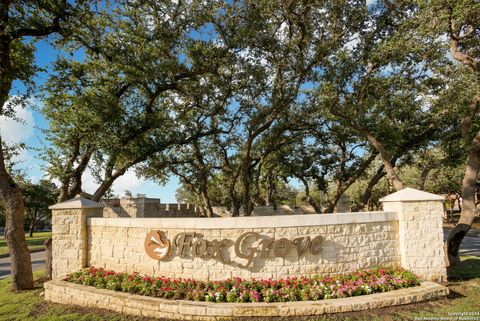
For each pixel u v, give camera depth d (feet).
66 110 35.88
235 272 24.94
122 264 28.32
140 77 38.29
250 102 53.83
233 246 25.35
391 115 42.45
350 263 25.94
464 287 25.14
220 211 96.07
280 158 69.00
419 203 27.63
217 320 20.24
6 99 31.40
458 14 29.27
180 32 41.96
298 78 48.21
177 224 26.61
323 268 25.26
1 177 30.22
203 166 62.03
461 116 36.45
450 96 36.35
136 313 22.00
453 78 38.06
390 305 21.31
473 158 34.06
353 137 56.24
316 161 69.67
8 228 29.99
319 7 43.93
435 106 40.52
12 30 30.17
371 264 26.58
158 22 40.60
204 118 54.39
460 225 33.32
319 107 48.37
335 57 41.01
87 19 34.83
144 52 38.27
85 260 30.14
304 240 25.32
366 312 20.57
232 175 65.36
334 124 55.26
